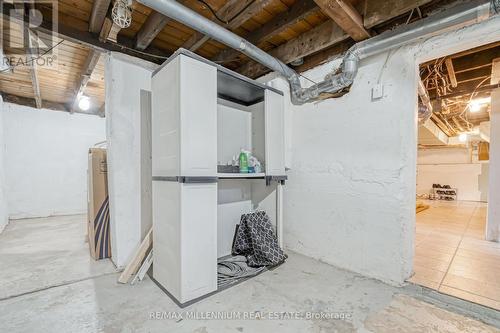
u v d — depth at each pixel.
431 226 4.24
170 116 1.90
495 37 1.67
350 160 2.39
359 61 2.26
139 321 1.60
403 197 2.04
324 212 2.60
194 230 1.85
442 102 4.17
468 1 1.75
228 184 2.91
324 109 2.61
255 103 3.05
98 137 6.00
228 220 2.90
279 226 2.76
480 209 6.39
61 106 5.50
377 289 2.01
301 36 2.55
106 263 2.59
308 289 2.02
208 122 1.96
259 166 2.66
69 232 3.93
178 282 1.79
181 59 1.79
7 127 4.90
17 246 3.20
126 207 2.48
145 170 2.60
